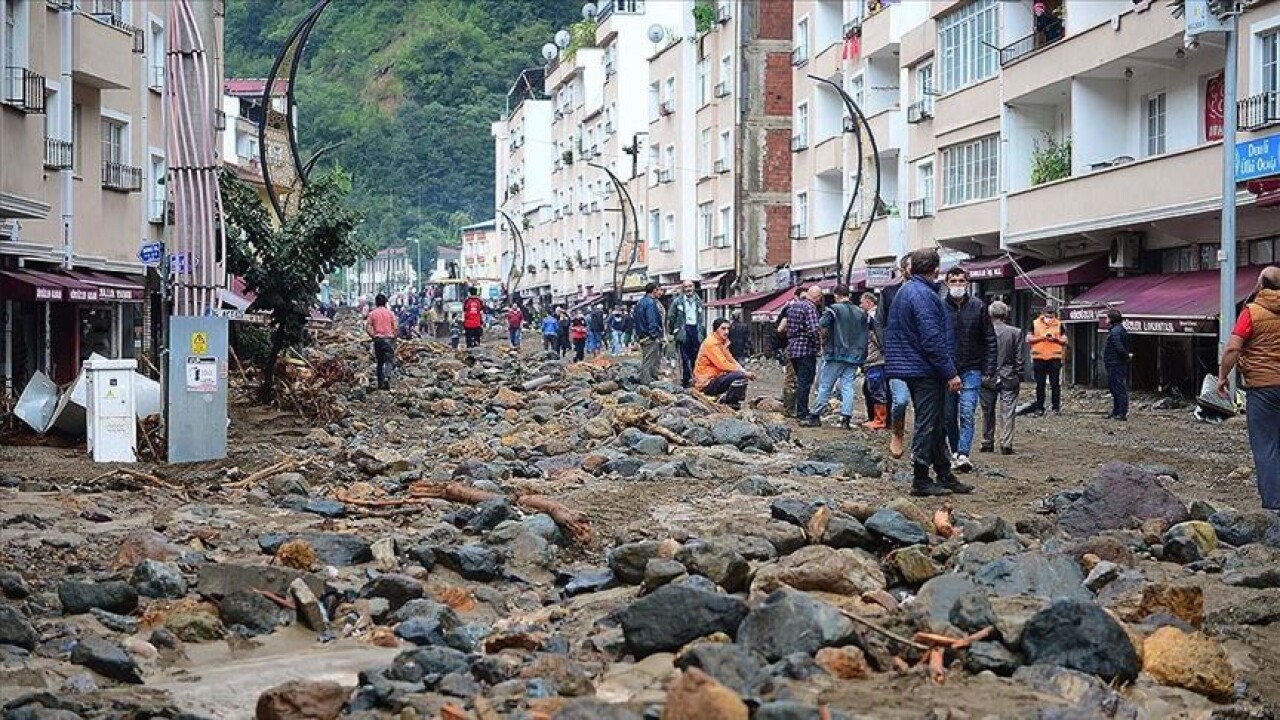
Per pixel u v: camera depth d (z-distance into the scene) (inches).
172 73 693.9
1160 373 1285.7
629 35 3238.2
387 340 1170.0
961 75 1626.5
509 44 5920.3
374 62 5999.0
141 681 291.4
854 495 546.6
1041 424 964.0
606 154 3380.9
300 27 1016.2
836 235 2053.4
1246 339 497.0
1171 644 286.5
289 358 1064.2
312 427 869.8
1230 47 992.9
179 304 696.4
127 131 1301.7
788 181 2402.8
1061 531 441.7
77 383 761.0
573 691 264.5
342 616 348.2
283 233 938.7
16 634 310.3
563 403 999.0
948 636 287.0
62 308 1244.5
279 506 522.6
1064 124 1489.9
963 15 1614.2
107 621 336.8
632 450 684.7
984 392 721.0
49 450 729.6
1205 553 399.5
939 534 427.5
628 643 297.0
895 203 1868.8
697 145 2628.0
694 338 1171.9
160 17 1411.2
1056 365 1057.5
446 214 5718.5
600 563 427.2
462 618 358.6
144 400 760.3
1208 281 1189.1
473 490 531.8
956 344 618.5
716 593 296.8
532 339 2783.0
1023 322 1581.0
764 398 1005.2
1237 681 293.6
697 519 482.9
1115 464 451.8
